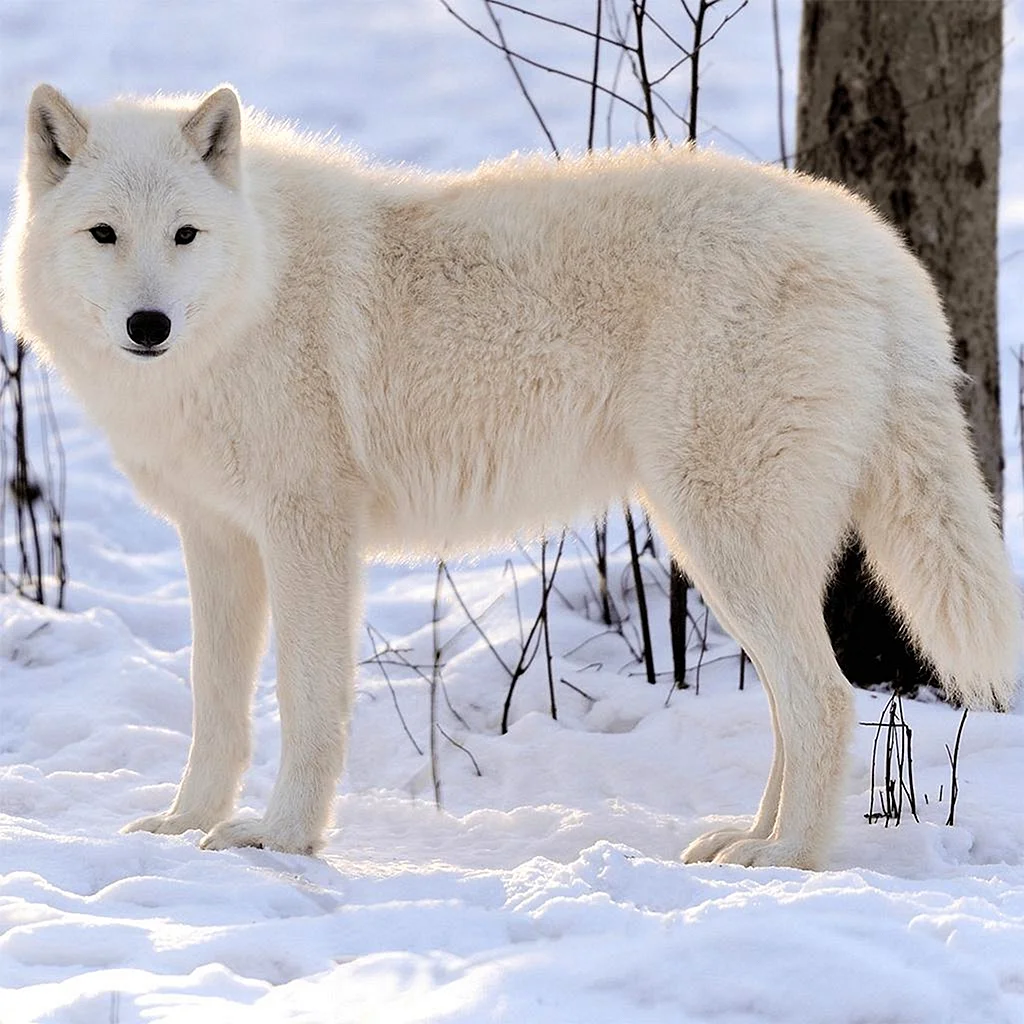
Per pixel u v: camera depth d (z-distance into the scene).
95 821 10.20
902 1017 6.02
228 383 9.42
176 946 6.79
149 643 14.87
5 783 10.59
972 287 13.14
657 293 9.38
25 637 13.80
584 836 9.87
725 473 9.23
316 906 7.81
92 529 17.78
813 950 6.34
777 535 9.20
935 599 9.19
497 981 6.27
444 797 11.09
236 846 9.13
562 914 7.11
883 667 12.55
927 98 12.76
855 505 9.54
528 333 9.61
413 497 10.07
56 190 9.33
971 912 7.19
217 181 9.38
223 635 10.12
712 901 7.23
